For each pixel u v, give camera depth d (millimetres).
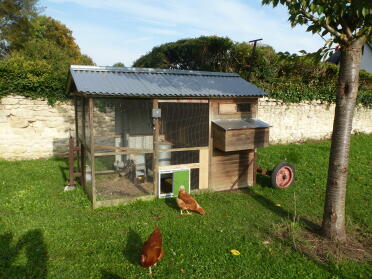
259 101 12672
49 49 21469
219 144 6598
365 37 4355
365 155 10734
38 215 5449
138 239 4656
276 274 3850
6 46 24156
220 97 6590
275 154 10516
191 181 6902
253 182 7547
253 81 13039
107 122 6039
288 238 4848
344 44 4445
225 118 6883
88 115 5836
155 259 3725
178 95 6059
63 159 10258
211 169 6961
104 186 6332
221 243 4590
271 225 5324
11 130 9891
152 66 22625
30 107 10039
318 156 10336
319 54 4609
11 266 3846
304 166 9078
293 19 4539
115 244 4477
